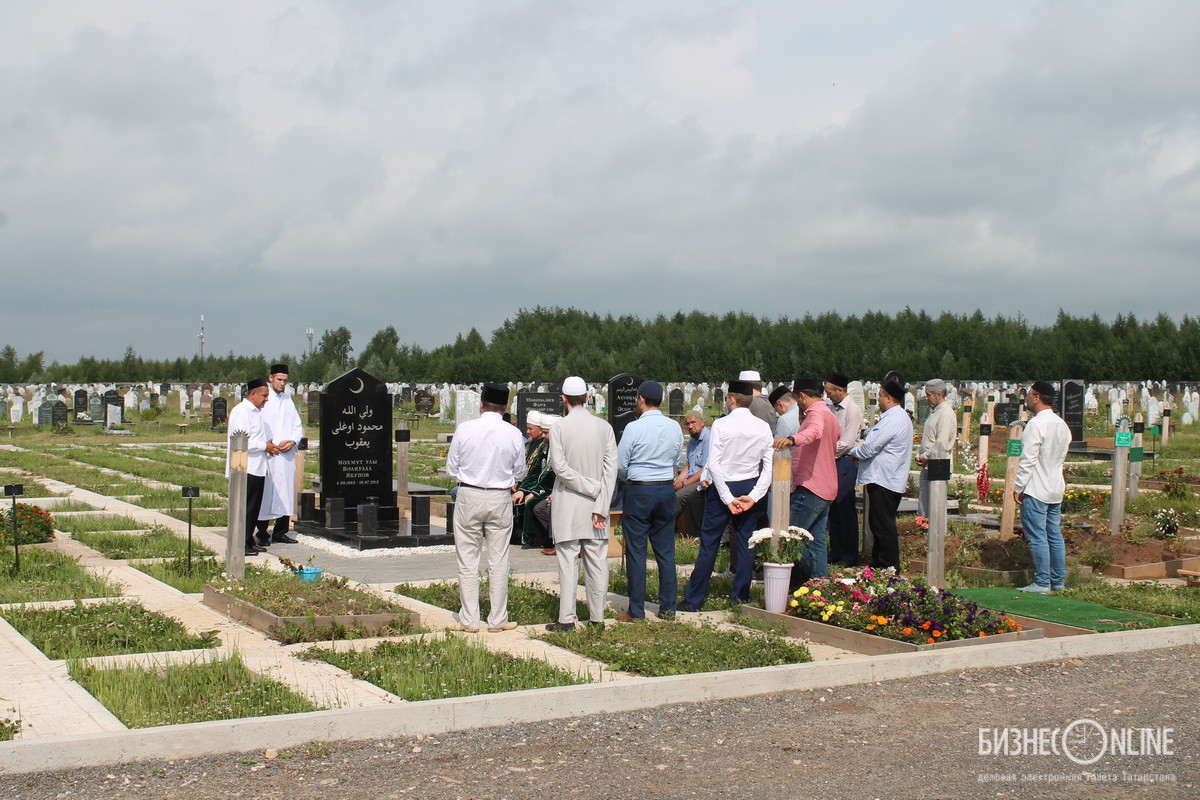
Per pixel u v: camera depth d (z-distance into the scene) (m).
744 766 5.34
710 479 9.15
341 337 88.69
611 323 90.31
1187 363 66.69
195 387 64.00
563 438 8.26
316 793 4.89
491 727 5.98
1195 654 7.91
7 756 5.07
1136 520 14.47
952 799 4.91
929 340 76.44
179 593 9.73
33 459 26.03
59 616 8.33
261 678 6.62
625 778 5.15
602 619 8.41
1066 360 70.88
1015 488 10.53
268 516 13.16
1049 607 9.49
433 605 9.53
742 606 9.02
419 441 35.09
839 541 11.33
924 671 7.27
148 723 5.71
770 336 76.12
